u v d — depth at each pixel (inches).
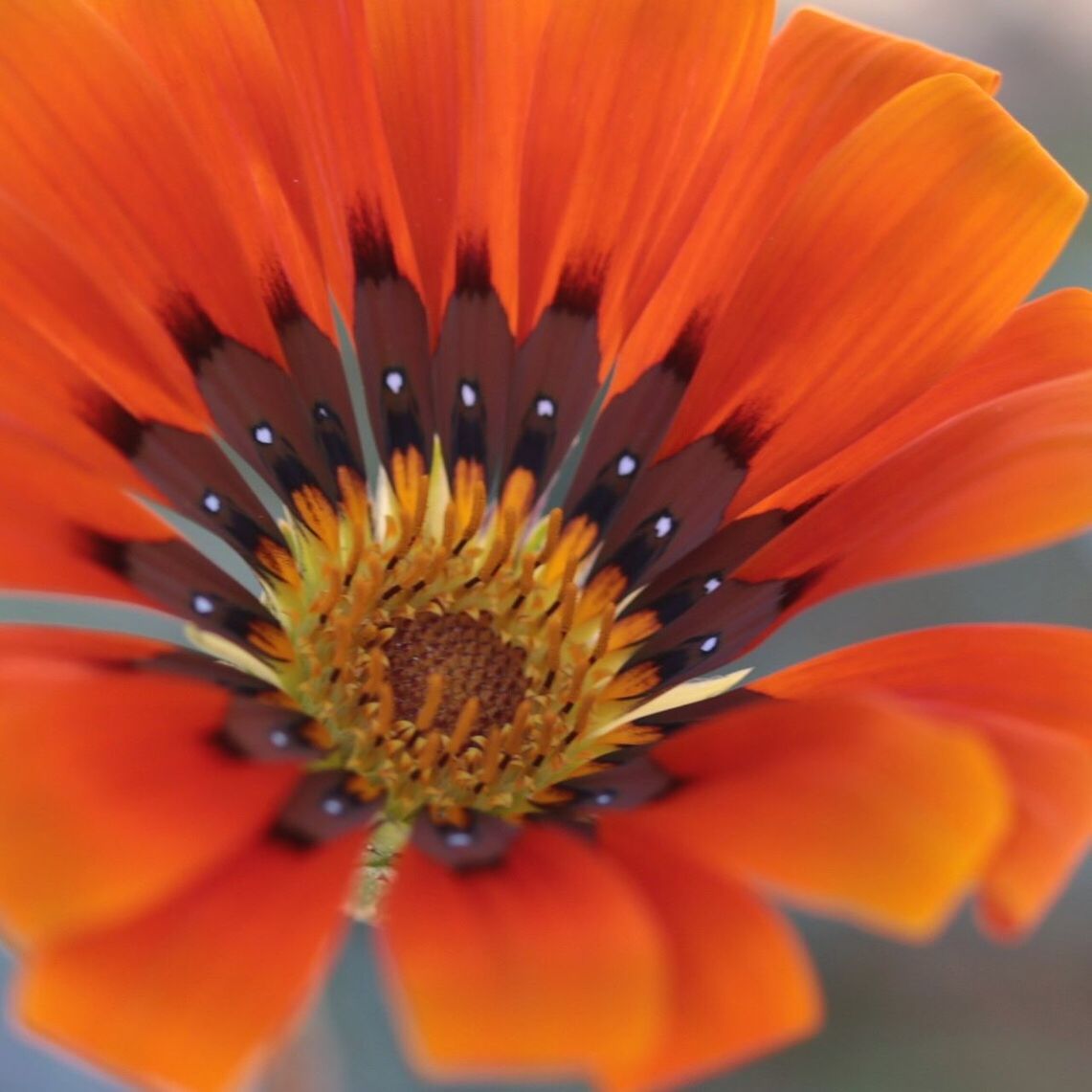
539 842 7.4
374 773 8.1
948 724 7.4
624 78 8.6
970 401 8.3
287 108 8.5
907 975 10.5
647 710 8.4
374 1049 10.0
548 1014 6.9
